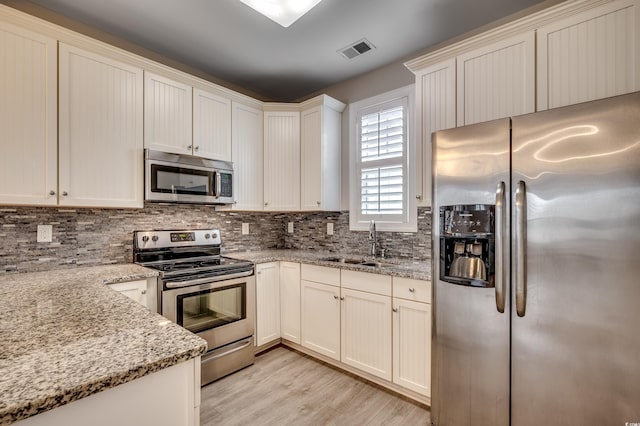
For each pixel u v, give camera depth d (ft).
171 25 7.50
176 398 2.85
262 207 10.27
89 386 2.23
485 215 5.23
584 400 4.34
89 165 6.78
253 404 6.66
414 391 6.64
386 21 7.41
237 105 9.69
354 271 7.70
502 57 6.13
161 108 7.95
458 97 6.67
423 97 7.24
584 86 5.26
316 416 6.28
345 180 10.53
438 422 5.83
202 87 8.83
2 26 5.78
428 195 7.14
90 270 6.95
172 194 7.94
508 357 4.98
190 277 7.30
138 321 3.53
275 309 9.35
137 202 7.49
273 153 10.36
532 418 4.76
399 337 6.86
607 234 4.19
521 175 4.88
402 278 6.81
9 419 1.90
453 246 5.75
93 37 7.68
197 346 2.90
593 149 4.29
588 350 4.31
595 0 5.14
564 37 5.47
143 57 7.89
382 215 9.63
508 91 6.04
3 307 4.07
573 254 4.42
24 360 2.55
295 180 10.37
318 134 9.98
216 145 9.10
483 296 5.25
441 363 5.77
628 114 4.06
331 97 10.06
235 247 10.69
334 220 10.77
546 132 4.67
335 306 8.11
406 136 9.11
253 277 8.73
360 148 10.25
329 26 7.58
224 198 9.09
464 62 6.61
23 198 5.97
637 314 4.00
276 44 8.36
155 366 2.58
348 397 6.93
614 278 4.14
